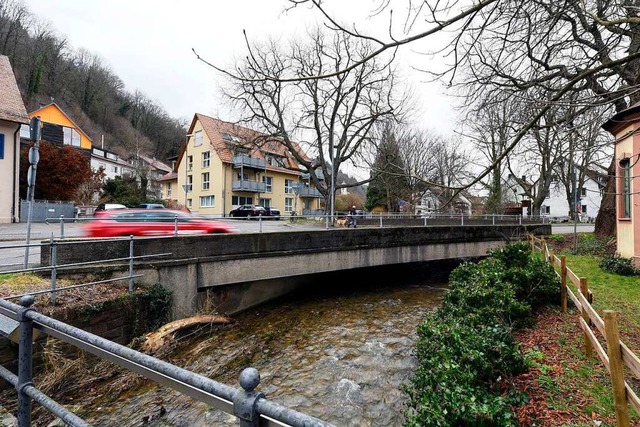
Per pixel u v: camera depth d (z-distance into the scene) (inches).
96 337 56.0
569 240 604.1
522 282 279.9
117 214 408.2
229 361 250.4
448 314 233.0
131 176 1601.9
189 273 307.3
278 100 940.0
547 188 1034.7
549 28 135.0
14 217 706.8
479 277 287.9
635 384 154.6
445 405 123.0
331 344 279.4
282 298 425.4
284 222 935.0
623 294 293.9
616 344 109.0
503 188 1278.3
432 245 537.0
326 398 200.4
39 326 67.8
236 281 343.9
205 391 40.9
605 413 135.6
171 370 45.1
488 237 614.9
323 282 485.7
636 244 371.9
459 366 149.3
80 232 467.5
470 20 119.0
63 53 2122.3
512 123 166.4
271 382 220.1
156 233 378.3
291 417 33.0
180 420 178.7
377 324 329.1
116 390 203.5
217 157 1417.3
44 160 910.4
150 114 2701.8
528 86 141.5
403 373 226.2
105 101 2364.7
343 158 1000.9
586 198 1724.9
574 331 224.8
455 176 887.7
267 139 957.8
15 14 1846.7
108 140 2240.4
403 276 579.8
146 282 276.4
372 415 183.0
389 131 995.3
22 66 1790.1
